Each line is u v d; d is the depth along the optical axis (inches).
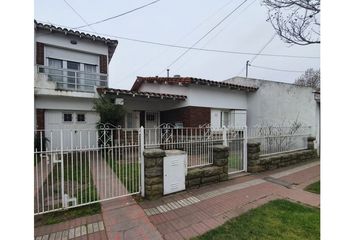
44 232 125.0
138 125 462.0
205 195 182.5
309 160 330.0
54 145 395.9
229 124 454.6
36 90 371.9
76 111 423.8
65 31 420.2
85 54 463.2
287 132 337.4
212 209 155.5
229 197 178.2
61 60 439.8
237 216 143.4
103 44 477.7
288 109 394.0
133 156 201.8
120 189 190.5
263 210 151.6
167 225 133.4
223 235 120.5
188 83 385.4
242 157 260.4
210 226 131.5
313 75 1045.2
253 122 463.8
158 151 176.1
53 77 418.6
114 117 363.3
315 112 354.6
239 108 465.7
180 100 411.5
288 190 195.8
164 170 179.5
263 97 444.1
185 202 167.9
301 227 127.2
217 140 232.5
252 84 468.8
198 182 203.5
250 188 200.8
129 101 439.5
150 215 146.6
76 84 425.1
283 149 317.1
